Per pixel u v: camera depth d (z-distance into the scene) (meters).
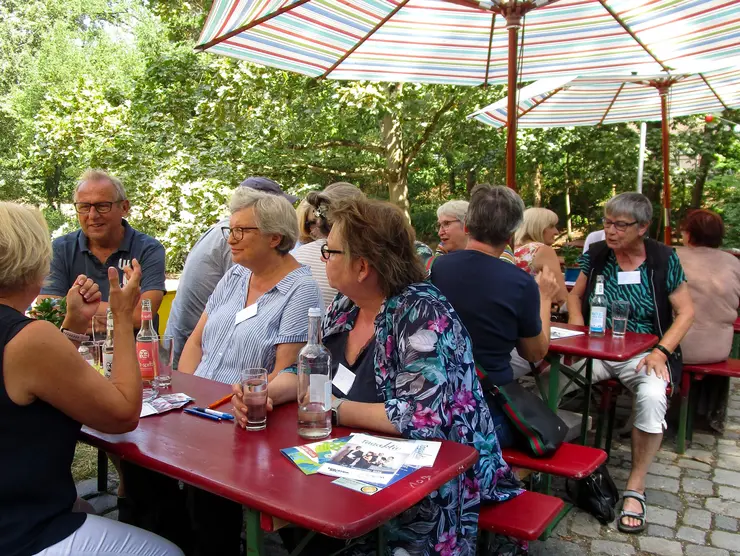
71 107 10.81
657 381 3.28
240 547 2.44
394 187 13.16
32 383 1.51
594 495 3.13
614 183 14.14
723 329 4.03
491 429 2.06
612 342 3.27
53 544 1.55
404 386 1.87
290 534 2.17
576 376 3.37
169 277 10.27
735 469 3.76
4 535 1.51
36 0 25.89
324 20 3.51
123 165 10.13
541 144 12.18
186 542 2.54
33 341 1.50
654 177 13.26
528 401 2.55
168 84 10.52
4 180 17.64
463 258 2.63
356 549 1.86
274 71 9.56
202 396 2.24
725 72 5.50
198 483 1.53
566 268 6.84
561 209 17.28
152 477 2.54
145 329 2.23
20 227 1.58
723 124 11.84
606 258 3.92
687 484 3.55
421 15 3.64
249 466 1.60
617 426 4.45
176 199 9.39
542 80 5.55
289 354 2.53
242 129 9.72
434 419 1.83
